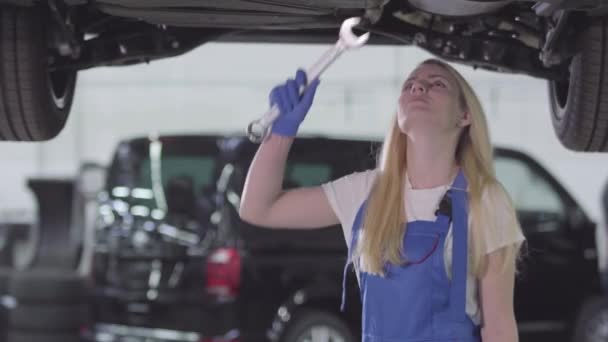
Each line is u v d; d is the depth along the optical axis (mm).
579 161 14211
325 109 14109
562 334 9000
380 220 3361
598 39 4449
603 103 4566
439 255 3295
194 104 15016
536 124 14102
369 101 14008
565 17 4340
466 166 3393
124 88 15047
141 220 8422
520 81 14023
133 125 15031
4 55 4523
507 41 4820
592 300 9062
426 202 3361
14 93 4578
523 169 9133
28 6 4527
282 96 3377
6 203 14570
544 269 8922
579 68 4559
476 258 3320
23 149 14695
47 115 4703
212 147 8305
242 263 7988
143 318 8297
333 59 3307
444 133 3381
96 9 4602
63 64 4875
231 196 8102
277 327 8031
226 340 7961
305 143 8250
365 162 8328
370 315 3359
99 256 8570
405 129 3387
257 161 3490
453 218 3324
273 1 4086
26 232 11250
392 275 3311
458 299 3289
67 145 14820
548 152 14164
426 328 3287
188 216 8242
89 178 9953
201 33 4926
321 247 8180
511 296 3346
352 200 3518
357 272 3459
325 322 8117
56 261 10477
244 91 14852
